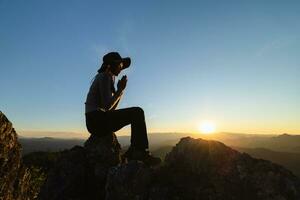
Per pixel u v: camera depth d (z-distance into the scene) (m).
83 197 2.05
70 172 2.11
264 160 1.64
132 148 2.28
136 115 2.28
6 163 3.12
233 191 1.53
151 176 1.70
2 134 3.12
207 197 1.55
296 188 1.47
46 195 2.04
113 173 1.76
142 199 1.62
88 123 2.33
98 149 2.22
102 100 2.29
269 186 1.49
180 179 1.67
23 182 3.45
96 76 2.39
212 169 1.64
